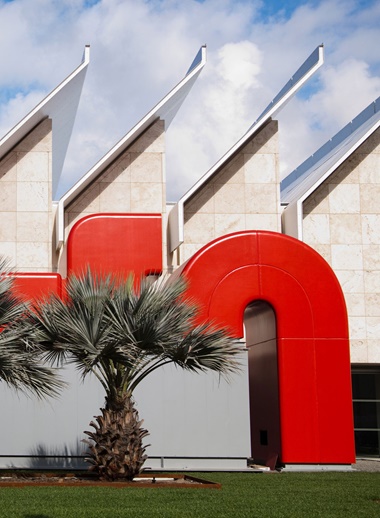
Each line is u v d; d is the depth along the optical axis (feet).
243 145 98.48
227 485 57.26
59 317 54.90
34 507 41.75
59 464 73.56
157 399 75.15
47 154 94.79
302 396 78.02
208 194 97.60
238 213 97.50
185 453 74.64
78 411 74.33
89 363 54.65
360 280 97.30
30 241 93.35
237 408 75.72
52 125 95.86
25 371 55.01
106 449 57.00
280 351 78.74
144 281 56.24
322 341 79.25
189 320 58.03
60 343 54.75
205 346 55.67
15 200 93.76
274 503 45.11
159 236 86.63
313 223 97.81
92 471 62.08
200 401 75.51
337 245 97.66
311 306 79.82
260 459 84.28
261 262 80.33
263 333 84.02
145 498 46.52
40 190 94.22
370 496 49.37
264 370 83.61
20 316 55.72
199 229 96.94
